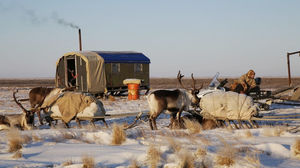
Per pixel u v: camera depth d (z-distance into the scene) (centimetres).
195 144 706
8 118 1112
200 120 1134
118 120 1410
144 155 584
